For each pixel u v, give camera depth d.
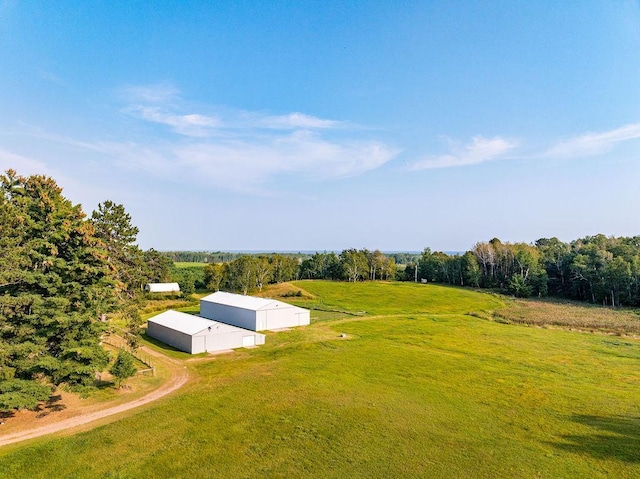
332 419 23.16
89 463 18.11
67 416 24.06
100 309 26.56
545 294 96.94
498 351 41.16
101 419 23.59
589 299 89.94
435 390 28.45
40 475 17.06
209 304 63.12
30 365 22.67
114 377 29.94
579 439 20.80
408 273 137.75
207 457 18.69
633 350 42.00
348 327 56.03
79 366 23.92
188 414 23.94
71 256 26.14
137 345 37.03
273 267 123.06
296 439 20.56
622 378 31.88
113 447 19.69
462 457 18.81
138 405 26.03
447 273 124.06
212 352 42.00
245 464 18.06
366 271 129.50
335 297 88.88
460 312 72.12
